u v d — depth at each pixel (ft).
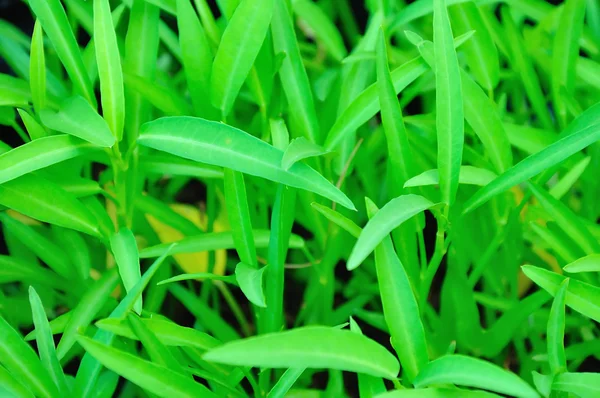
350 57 2.07
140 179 2.10
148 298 2.11
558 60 2.11
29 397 1.73
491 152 1.93
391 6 2.30
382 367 1.65
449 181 1.78
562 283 1.69
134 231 2.15
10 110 2.09
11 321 2.12
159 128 1.83
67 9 2.43
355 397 2.28
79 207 1.89
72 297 2.17
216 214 2.39
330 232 2.06
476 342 2.08
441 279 2.47
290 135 2.23
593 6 2.37
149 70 2.02
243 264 1.84
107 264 2.26
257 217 2.19
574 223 1.88
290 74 2.02
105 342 1.74
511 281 2.13
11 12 2.87
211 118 1.99
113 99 1.84
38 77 1.88
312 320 2.20
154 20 2.02
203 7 2.04
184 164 2.03
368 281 2.33
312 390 2.01
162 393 1.67
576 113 2.08
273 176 1.75
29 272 2.06
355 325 1.70
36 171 1.93
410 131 2.13
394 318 1.71
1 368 1.71
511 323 2.00
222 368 1.94
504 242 2.10
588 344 2.07
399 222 1.71
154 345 1.72
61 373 1.77
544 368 2.12
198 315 2.10
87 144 1.86
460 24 2.08
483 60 2.08
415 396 1.64
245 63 1.90
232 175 1.82
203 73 1.94
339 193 1.74
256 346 1.57
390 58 2.20
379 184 2.38
